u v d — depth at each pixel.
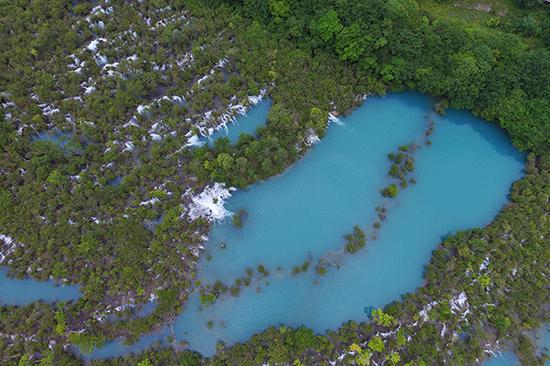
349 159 52.75
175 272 44.91
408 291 45.50
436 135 54.44
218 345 41.72
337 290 45.56
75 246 45.47
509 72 50.28
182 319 43.31
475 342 41.44
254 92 54.69
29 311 42.97
